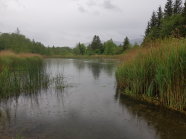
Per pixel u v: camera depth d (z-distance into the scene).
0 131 5.73
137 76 9.41
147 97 8.79
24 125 6.22
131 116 7.07
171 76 7.36
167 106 7.66
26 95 10.35
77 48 94.69
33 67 13.07
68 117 7.00
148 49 9.94
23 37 65.19
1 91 9.79
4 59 17.20
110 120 6.72
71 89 11.92
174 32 11.16
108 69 24.53
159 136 5.50
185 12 27.67
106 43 76.19
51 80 14.30
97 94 10.56
